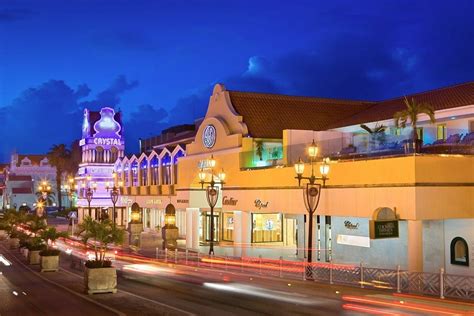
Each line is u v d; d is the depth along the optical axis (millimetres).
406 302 18766
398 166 23141
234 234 37562
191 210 44438
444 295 19828
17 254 43562
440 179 22562
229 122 40188
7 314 17594
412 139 23969
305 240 32156
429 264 24609
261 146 37875
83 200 78750
